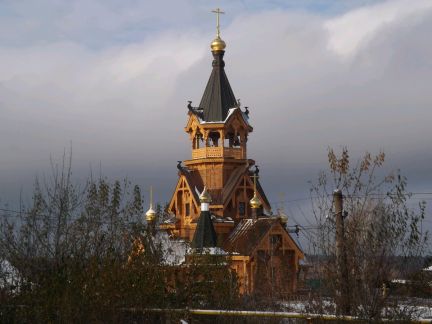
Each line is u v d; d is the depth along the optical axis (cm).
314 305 2309
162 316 2659
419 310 2212
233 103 6675
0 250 2666
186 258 3238
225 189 6412
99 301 2525
